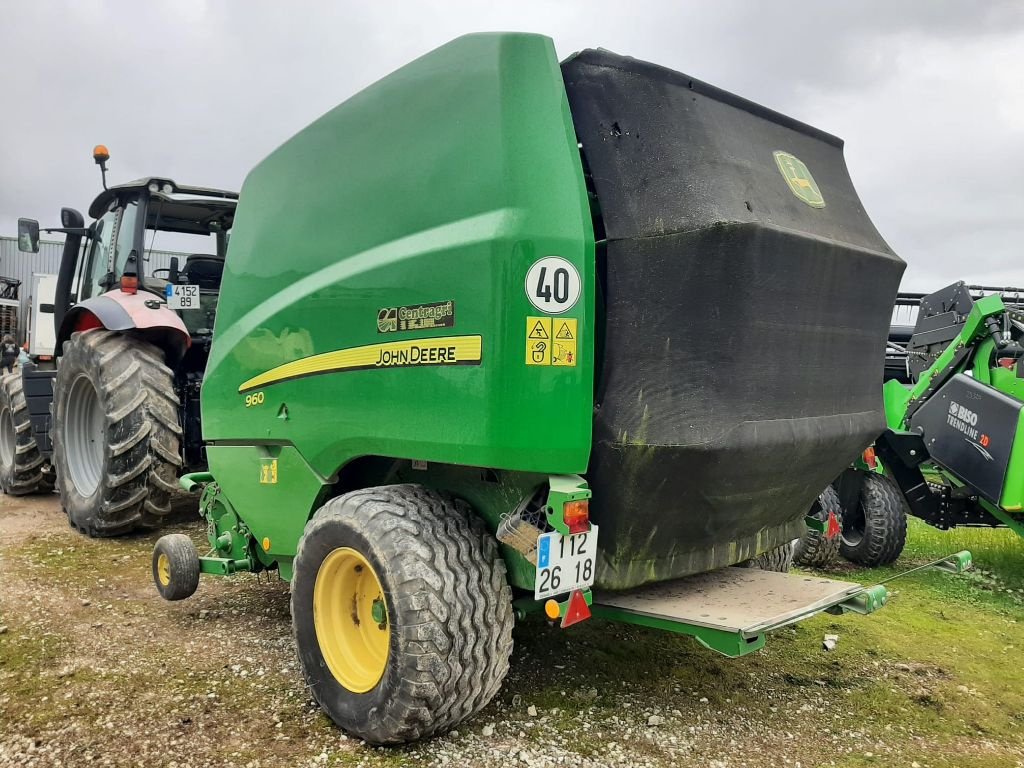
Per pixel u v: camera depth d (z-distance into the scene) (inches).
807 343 105.7
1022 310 206.8
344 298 116.4
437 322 100.4
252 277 142.8
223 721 113.1
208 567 155.5
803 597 114.3
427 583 98.0
